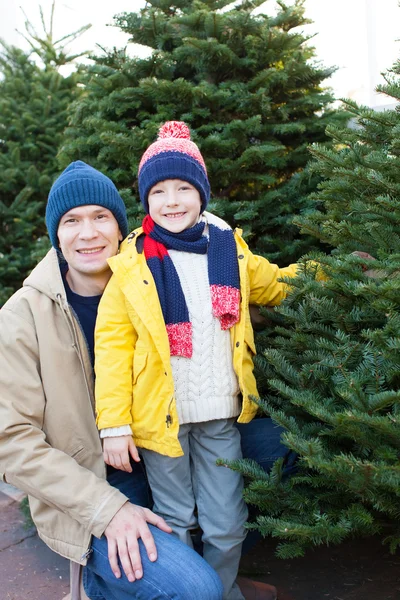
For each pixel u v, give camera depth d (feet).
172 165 6.28
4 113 15.75
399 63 6.57
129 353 5.98
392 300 5.08
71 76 17.06
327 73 9.21
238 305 6.19
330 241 6.44
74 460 5.55
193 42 8.31
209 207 7.93
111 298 6.06
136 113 9.15
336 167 6.25
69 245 6.11
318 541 4.91
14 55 17.21
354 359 5.29
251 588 6.64
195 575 5.01
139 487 6.38
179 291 6.11
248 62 8.77
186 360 6.10
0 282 14.08
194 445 6.31
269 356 5.86
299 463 5.80
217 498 6.04
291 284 6.24
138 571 5.06
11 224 14.82
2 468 5.49
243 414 6.07
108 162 9.07
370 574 7.11
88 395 5.92
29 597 7.33
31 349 5.72
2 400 5.52
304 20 9.30
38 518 5.70
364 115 6.02
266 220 8.57
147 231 6.52
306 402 5.09
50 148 15.60
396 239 5.65
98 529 5.21
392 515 5.21
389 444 4.99
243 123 8.27
